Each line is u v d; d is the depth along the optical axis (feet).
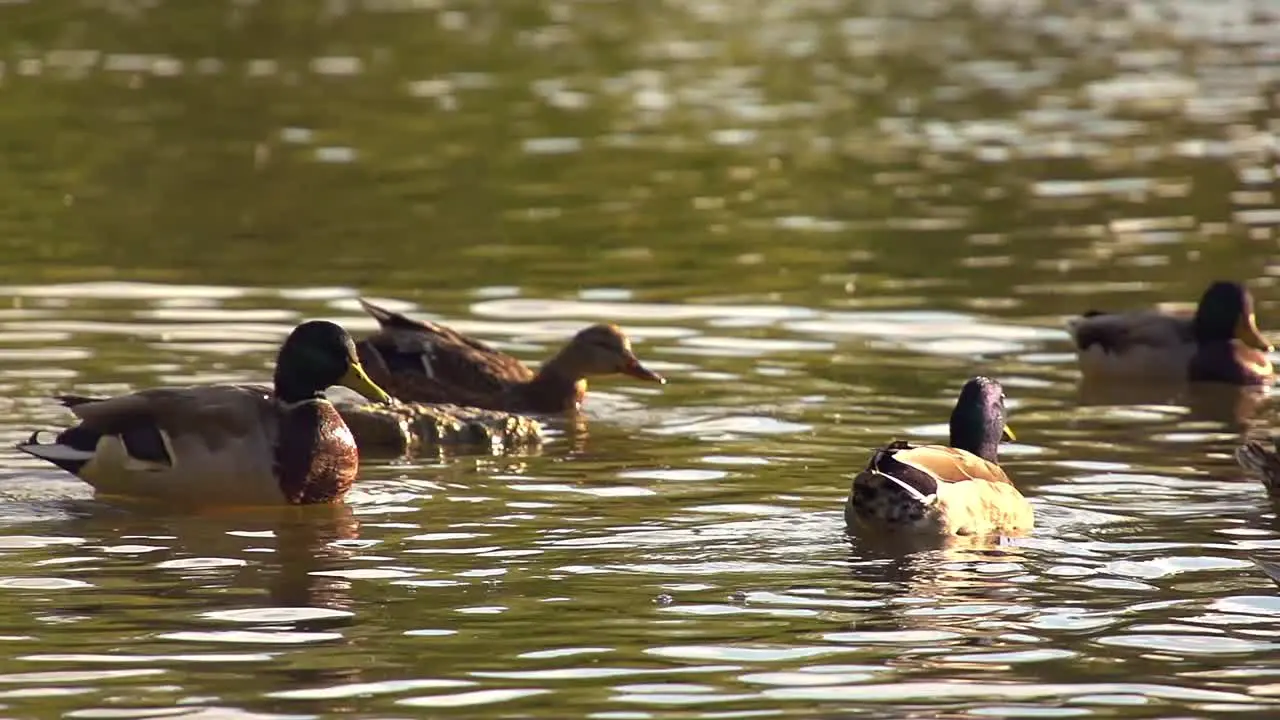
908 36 146.30
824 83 123.95
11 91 115.96
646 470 49.32
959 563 40.78
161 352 59.93
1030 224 83.15
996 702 32.53
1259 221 83.05
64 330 62.69
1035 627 36.52
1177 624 36.73
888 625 36.55
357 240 79.56
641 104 115.75
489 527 43.88
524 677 33.68
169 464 45.44
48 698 32.48
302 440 45.55
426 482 48.37
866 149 101.96
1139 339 60.70
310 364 46.26
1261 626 36.60
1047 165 96.89
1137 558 41.29
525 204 88.02
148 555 41.42
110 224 81.92
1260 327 66.18
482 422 52.85
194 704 32.22
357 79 123.13
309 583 39.34
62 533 43.16
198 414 45.60
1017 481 48.34
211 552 41.73
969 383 47.57
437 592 38.73
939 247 78.84
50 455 45.96
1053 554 41.57
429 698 32.60
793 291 71.31
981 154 100.27
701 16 156.35
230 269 73.46
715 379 59.21
